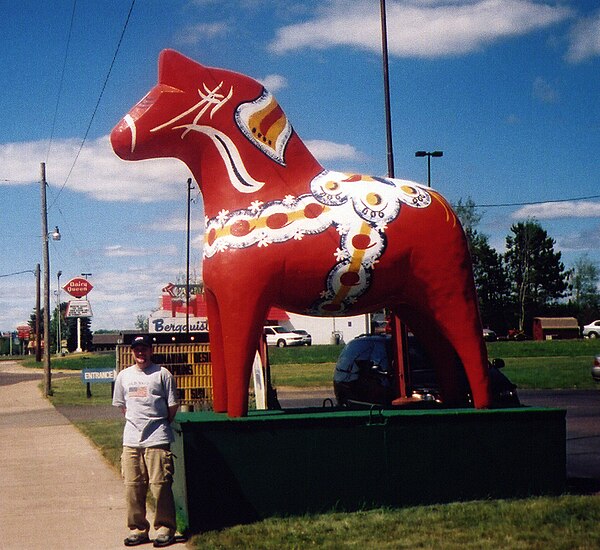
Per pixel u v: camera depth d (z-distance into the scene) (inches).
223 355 330.0
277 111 329.7
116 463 468.1
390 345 484.1
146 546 283.0
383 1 637.9
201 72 323.0
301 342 2293.3
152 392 286.4
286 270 312.5
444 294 329.4
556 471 327.0
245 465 295.4
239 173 318.0
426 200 334.3
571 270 3577.8
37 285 2365.9
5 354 4180.6
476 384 331.9
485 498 318.7
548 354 1694.1
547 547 253.4
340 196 323.0
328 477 302.7
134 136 317.1
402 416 311.1
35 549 283.9
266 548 259.8
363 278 319.6
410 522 284.8
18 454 522.0
